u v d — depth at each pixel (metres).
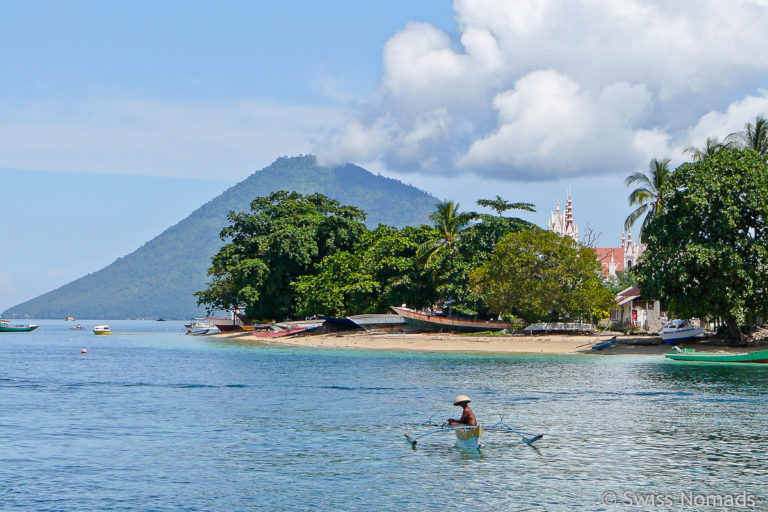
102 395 38.34
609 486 20.50
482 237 86.62
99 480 21.12
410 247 90.69
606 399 36.22
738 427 28.70
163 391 39.91
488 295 77.94
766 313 58.97
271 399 36.44
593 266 75.62
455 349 72.62
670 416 31.16
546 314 76.75
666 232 59.59
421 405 34.28
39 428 28.67
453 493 19.83
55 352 78.62
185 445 25.55
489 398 36.56
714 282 56.97
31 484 20.75
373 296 91.94
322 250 107.12
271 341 94.25
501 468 22.44
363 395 37.81
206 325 141.38
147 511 18.45
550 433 27.55
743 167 57.88
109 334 143.00
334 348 79.12
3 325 154.50
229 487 20.42
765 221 56.62
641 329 84.94
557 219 167.62
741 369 51.50
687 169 59.75
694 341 65.75
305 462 23.11
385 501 19.16
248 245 109.19
